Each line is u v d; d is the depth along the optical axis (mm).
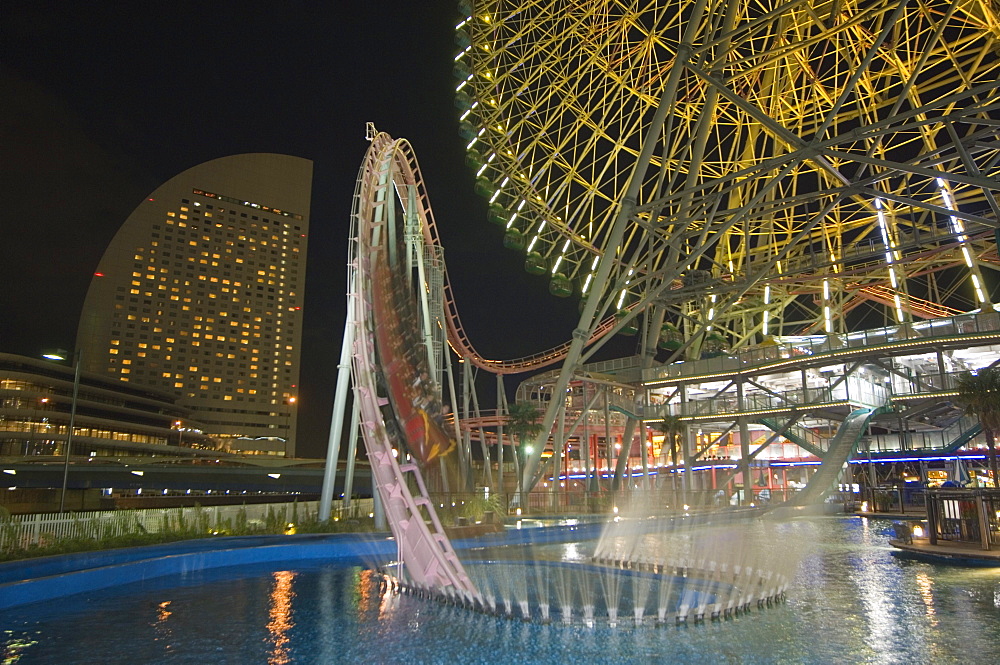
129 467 96438
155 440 184125
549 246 69375
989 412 42688
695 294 66562
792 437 67750
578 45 59250
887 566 23094
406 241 40938
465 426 69938
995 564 22250
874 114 61438
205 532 29906
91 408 167875
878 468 75625
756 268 74750
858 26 53250
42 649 12891
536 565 23734
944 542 26594
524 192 65688
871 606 16422
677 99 60750
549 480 79750
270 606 16766
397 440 37531
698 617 15383
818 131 38750
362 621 15203
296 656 12523
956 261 75250
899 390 69938
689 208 49844
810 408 65062
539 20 59531
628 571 22078
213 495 138000
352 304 26859
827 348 66438
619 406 77312
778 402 70875
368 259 30969
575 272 69938
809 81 64125
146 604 16969
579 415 76688
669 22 55156
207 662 12133
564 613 15758
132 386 183250
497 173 66500
